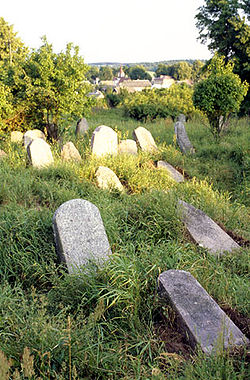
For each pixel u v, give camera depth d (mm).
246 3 21547
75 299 3402
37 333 2738
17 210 4836
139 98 22000
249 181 7914
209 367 2543
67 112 10867
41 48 10617
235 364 2607
